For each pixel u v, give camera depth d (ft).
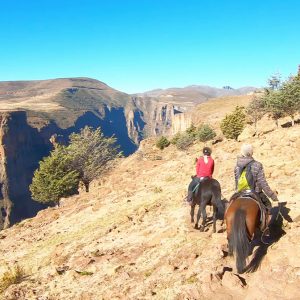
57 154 146.20
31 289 40.24
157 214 56.24
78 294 35.47
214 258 32.42
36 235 71.82
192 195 38.24
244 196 26.50
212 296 26.61
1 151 646.74
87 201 88.58
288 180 48.52
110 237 52.65
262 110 177.47
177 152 224.53
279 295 24.00
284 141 76.69
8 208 619.67
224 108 571.69
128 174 108.68
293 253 27.09
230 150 89.92
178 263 35.37
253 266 28.94
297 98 124.16
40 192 144.15
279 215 33.96
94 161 148.87
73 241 57.31
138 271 36.78
